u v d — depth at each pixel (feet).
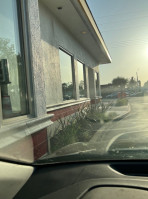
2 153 9.63
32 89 15.02
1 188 7.34
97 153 8.53
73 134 21.66
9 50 13.33
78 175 7.06
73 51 35.68
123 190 5.85
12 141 10.98
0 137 10.23
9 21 13.55
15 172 7.93
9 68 13.14
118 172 7.04
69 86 32.94
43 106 16.35
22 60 14.55
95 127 27.76
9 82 12.95
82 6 25.64
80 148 9.84
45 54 23.20
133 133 18.11
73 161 7.97
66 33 32.17
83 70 44.88
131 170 7.18
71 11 26.53
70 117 29.66
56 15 27.43
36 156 14.52
